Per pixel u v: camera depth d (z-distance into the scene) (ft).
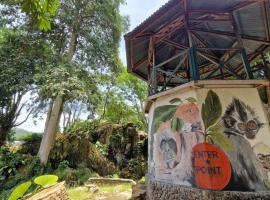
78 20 53.31
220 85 18.04
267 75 24.72
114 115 70.49
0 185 42.22
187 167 17.46
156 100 22.84
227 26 24.88
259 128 17.22
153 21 20.89
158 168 20.75
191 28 22.45
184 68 31.37
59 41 54.44
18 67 47.09
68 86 43.62
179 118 19.19
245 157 16.31
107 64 54.85
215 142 16.62
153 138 22.56
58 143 57.67
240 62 29.22
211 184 15.56
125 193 31.24
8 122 57.11
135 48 26.05
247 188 15.43
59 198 20.45
